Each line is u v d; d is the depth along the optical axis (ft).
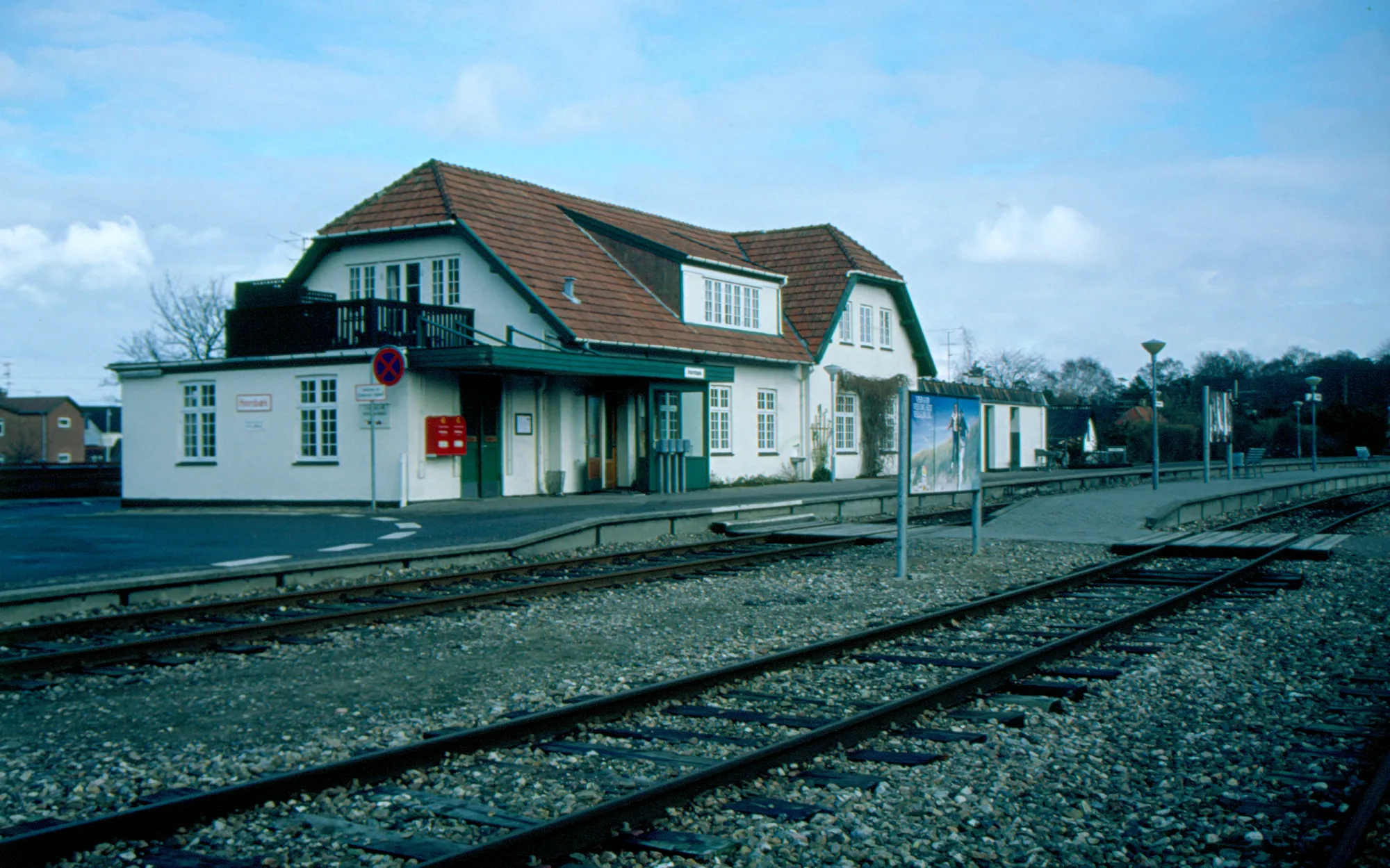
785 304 118.52
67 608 35.50
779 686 25.53
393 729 21.35
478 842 15.24
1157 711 23.26
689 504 74.69
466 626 34.17
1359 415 249.14
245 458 80.12
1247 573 45.21
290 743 20.59
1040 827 16.08
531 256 88.12
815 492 90.99
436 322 81.15
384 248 89.92
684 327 95.96
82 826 14.67
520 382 83.20
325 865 14.55
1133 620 33.40
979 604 36.27
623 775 18.40
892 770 18.70
